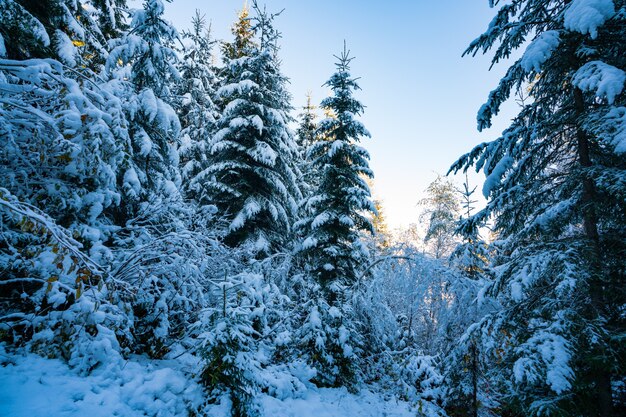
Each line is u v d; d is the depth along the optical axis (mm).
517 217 6734
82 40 8016
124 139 5602
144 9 8570
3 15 5492
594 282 5289
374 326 9375
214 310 5148
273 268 10859
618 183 4664
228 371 4617
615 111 4656
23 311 4594
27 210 3355
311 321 7738
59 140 4418
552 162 6738
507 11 6465
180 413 4188
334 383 7660
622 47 5445
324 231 10570
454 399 7766
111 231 6297
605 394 4797
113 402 3771
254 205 11203
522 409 5062
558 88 6637
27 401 3252
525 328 5895
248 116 12102
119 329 4750
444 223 16281
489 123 6902
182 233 5914
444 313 8266
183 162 14219
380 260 9430
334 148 10586
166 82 9383
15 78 4691
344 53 11586
